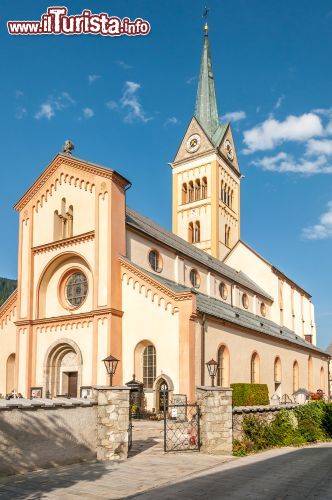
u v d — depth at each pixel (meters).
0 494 12.70
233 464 17.53
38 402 15.96
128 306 33.56
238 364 39.25
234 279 52.16
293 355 54.25
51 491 13.09
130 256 36.00
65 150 38.28
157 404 31.36
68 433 16.88
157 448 20.62
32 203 39.66
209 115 74.06
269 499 12.23
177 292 31.86
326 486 13.81
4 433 14.77
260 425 22.91
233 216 72.75
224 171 71.38
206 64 76.44
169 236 49.50
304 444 24.77
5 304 39.84
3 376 38.94
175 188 71.88
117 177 35.19
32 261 38.62
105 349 32.72
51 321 36.22
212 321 35.44
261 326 48.66
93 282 34.31
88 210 36.06
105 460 17.78
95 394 18.30
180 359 30.98
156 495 12.80
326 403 29.77
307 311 71.19
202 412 20.34
